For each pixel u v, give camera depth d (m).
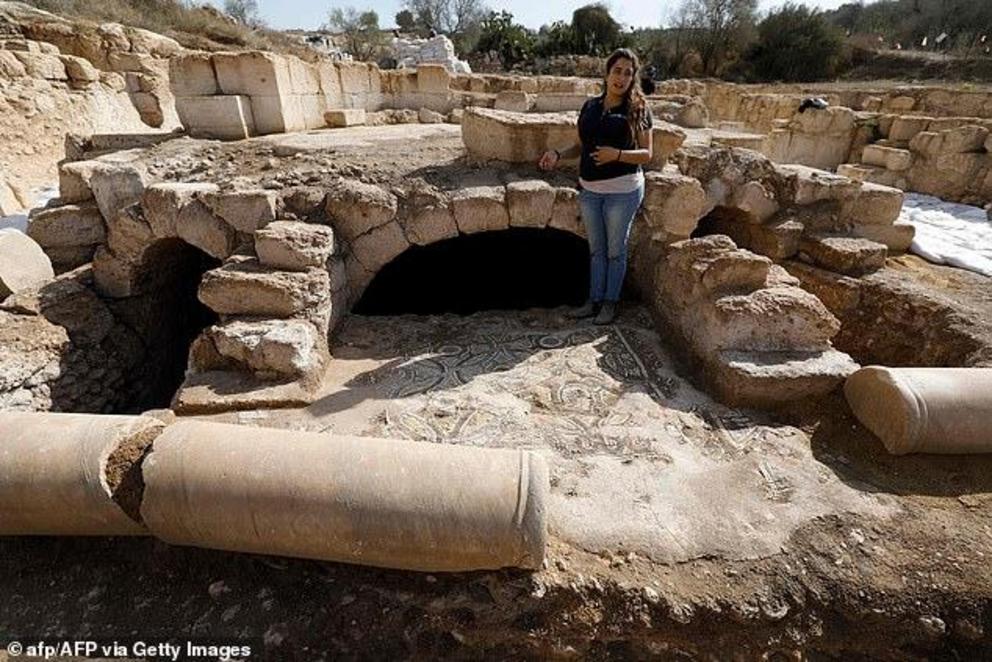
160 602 2.26
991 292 5.13
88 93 11.65
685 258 4.07
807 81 29.50
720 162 5.82
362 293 4.91
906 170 10.03
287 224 4.32
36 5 16.00
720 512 2.54
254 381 3.51
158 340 5.86
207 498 2.14
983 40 27.50
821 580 2.25
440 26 43.41
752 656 2.14
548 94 11.05
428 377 3.72
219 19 24.38
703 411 3.30
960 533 2.44
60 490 2.22
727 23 31.27
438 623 2.19
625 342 4.23
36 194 9.43
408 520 2.09
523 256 7.42
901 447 2.80
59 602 2.27
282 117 7.62
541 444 3.01
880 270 5.49
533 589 2.20
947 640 2.16
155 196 4.77
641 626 2.16
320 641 2.15
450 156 5.77
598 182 3.96
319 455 2.23
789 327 3.47
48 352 4.56
